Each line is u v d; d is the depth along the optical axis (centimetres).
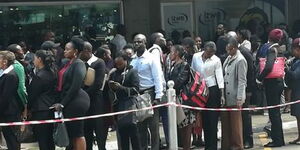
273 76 938
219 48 980
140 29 1457
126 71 807
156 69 845
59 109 740
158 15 1476
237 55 896
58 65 899
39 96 764
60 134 735
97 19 1419
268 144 965
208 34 1567
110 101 850
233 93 895
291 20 1631
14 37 1344
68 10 1390
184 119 862
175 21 1528
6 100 795
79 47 770
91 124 847
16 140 829
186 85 872
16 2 1339
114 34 1431
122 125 798
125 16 1441
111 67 943
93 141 918
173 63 890
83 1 1400
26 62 955
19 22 1348
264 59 955
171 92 816
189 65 899
